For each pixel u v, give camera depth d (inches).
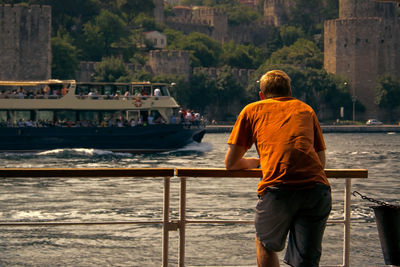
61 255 879.1
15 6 7057.1
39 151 2947.8
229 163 324.8
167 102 3075.8
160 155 3088.1
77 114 2987.2
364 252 885.2
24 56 7111.2
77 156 2883.9
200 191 1722.4
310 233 307.3
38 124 2952.8
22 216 1272.1
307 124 313.6
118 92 3041.3
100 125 3009.4
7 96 2928.2
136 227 1106.7
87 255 877.8
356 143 5137.8
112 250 911.0
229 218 1262.3
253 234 1039.6
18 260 840.9
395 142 5329.7
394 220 366.9
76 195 1627.7
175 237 1011.9
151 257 866.1
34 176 322.0
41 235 1027.3
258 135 315.0
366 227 1107.3
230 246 936.9
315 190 304.0
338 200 1524.4
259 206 313.4
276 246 313.0
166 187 336.5
